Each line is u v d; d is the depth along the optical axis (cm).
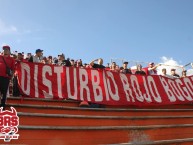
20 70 914
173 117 1014
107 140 783
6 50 767
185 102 1221
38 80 933
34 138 672
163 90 1194
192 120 1074
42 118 744
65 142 712
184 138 949
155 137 881
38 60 1134
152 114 1037
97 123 831
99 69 1059
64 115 776
